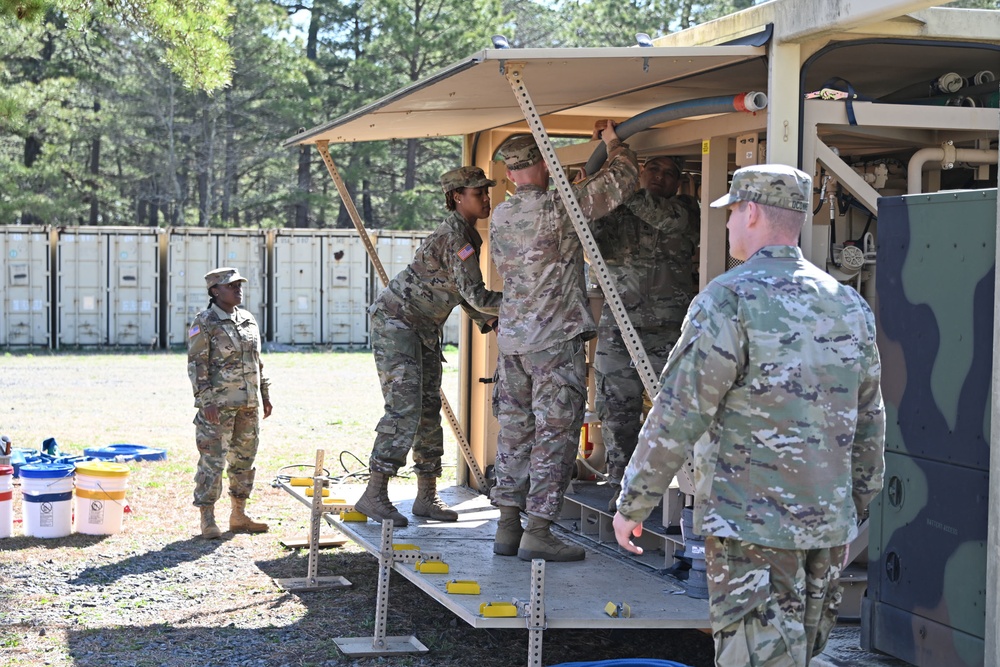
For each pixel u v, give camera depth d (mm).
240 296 8164
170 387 17453
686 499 4961
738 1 31953
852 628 4676
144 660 5430
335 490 7562
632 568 5348
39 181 33469
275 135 36594
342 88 36031
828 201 5254
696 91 5867
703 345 3145
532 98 5922
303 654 5539
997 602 3590
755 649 3164
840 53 5383
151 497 9531
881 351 4211
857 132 5234
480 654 5547
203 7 12008
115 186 37062
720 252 5477
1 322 23250
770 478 3162
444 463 11117
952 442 3867
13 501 9375
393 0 32938
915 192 5223
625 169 5078
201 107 35344
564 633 5902
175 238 23875
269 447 12227
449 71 4754
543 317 5203
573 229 5203
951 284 3883
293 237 24531
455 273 6086
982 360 3748
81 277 23547
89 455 11086
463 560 5484
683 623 4504
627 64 4766
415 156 36906
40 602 6418
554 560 5418
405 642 5648
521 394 5465
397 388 6293
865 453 3387
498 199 7711
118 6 11695
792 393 3158
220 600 6543
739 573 3191
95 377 18750
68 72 32969
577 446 5301
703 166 5539
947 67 5746
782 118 4680
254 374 8172
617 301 4820
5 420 13711
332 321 24797
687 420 3137
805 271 3289
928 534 3969
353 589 6812
